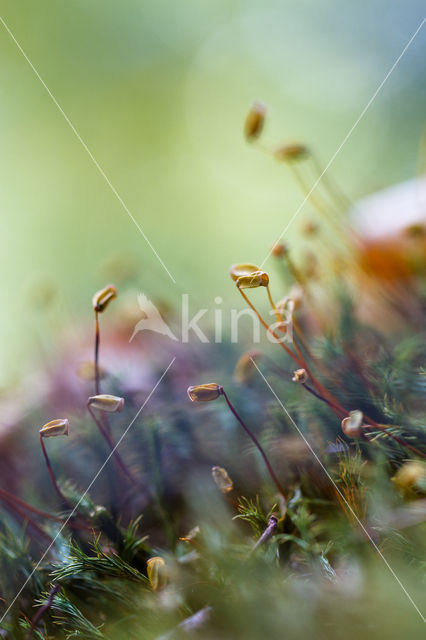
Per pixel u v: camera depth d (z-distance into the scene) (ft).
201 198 1.49
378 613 0.43
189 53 1.81
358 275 0.55
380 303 0.54
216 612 0.44
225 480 0.47
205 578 0.45
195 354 0.57
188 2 1.83
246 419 0.51
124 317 0.60
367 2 1.47
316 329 0.55
